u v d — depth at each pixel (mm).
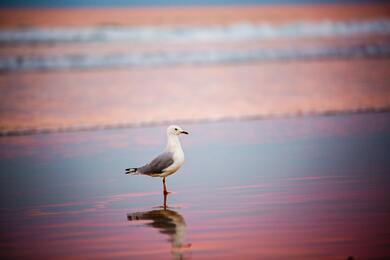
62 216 9008
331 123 16516
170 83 24031
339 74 25234
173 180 11016
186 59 30922
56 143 15039
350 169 11414
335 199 9430
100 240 7879
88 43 36656
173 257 7215
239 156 12883
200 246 7531
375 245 7422
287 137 14805
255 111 18625
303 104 19469
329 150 13188
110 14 51969
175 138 9914
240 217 8648
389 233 7840
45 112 19031
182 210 9109
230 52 32844
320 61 29438
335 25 43969
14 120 17969
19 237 8062
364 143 13797
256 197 9680
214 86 23188
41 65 29422
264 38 38969
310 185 10336
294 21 46750
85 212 9203
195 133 15688
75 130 16641
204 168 11867
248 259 7070
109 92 22281
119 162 12844
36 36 38438
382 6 58750
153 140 15164
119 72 27281
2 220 8852
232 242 7633
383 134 14805
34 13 51312
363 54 31453
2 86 23719
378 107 18703
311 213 8742
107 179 11367
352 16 49906
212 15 51781
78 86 23641
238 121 17219
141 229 8273
